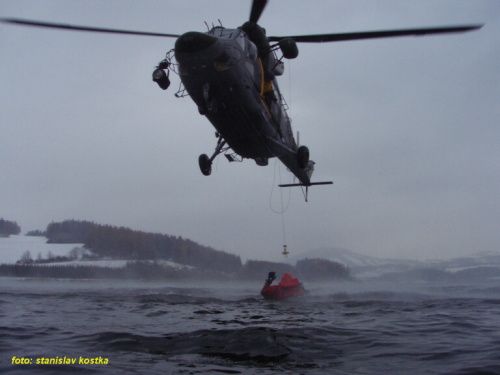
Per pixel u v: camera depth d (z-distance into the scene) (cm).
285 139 1579
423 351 649
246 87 1231
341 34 1168
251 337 730
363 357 611
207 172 1562
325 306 1471
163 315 1152
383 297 2058
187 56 1171
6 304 1458
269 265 10069
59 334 791
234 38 1231
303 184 1891
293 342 707
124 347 669
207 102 1233
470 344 704
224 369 532
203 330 829
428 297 2088
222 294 2477
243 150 1447
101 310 1282
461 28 977
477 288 3975
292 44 1201
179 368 534
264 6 1241
